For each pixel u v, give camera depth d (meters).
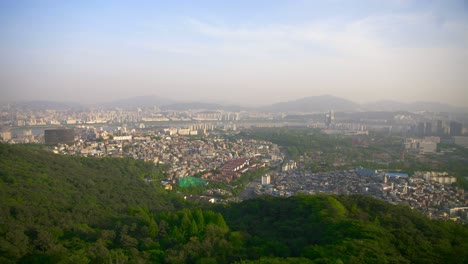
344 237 115.12
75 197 184.50
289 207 156.62
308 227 131.12
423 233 128.25
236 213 169.75
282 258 107.19
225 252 119.38
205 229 135.38
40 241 116.06
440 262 105.75
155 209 199.25
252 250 119.38
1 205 137.62
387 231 122.06
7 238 112.69
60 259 106.00
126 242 127.19
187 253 117.19
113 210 179.62
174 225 142.38
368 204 154.88
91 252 113.00
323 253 105.31
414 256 107.62
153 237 135.38
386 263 98.94
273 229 139.38
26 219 133.25
